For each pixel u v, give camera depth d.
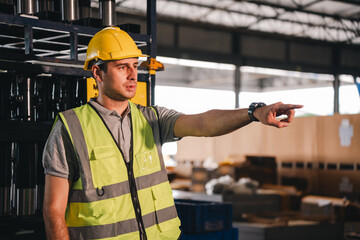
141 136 2.04
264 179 7.10
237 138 8.05
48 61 2.63
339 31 18.72
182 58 15.52
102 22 2.94
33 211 2.74
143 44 3.23
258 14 16.95
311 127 6.49
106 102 2.01
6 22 2.48
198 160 9.31
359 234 5.08
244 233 5.13
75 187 1.92
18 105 2.69
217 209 3.56
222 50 16.61
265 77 24.80
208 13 16.20
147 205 1.99
